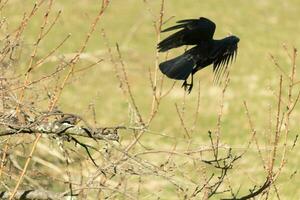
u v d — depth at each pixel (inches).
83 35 1423.5
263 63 1379.2
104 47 1373.0
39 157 660.1
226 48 297.1
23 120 436.1
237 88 1266.0
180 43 298.2
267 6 1662.2
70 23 1472.7
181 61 293.6
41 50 1266.0
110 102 1198.9
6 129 421.7
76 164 635.5
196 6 1636.3
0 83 452.8
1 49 469.7
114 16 1561.3
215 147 455.2
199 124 1107.9
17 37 458.6
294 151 925.8
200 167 481.4
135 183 689.0
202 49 294.8
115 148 410.3
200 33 296.2
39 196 483.2
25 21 457.1
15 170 560.7
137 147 877.2
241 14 1619.1
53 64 888.9
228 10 1633.9
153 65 1330.0
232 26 1557.6
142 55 1364.4
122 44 1413.6
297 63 1373.0
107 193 482.9
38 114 441.1
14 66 491.2
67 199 487.2
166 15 1572.3
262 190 470.0
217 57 296.5
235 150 930.1
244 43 1476.4
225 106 1187.3
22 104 430.6
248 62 1382.9
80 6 1571.1
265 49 1448.1
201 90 1253.7
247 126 1092.5
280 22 1590.8
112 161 434.0
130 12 1585.9
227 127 1093.1
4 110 446.3
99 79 1243.2
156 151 440.5
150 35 1482.5
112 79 1248.8
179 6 1630.2
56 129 416.8
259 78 1312.7
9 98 447.8
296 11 1652.3
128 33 1473.9
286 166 875.4
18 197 485.4
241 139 1031.6
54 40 1357.0
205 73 1316.4
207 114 1155.9
